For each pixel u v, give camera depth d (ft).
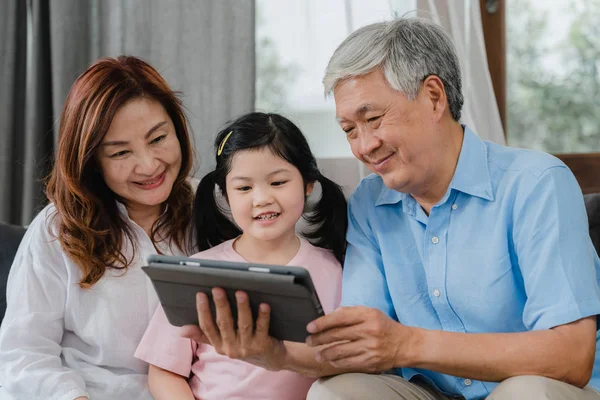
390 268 4.09
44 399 4.12
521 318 3.75
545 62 6.69
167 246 4.75
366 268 4.19
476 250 3.82
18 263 4.71
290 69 6.83
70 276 4.45
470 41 6.02
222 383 4.27
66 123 4.43
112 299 4.46
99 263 4.42
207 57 6.70
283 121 4.47
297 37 6.80
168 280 3.30
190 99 6.73
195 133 6.72
